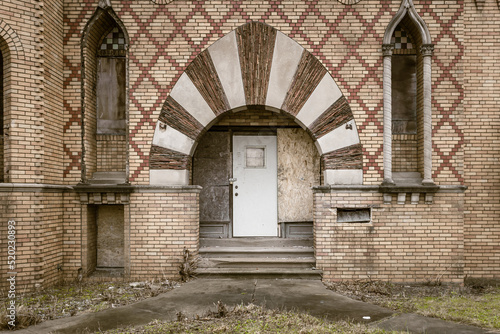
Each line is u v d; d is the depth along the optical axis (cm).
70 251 725
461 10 729
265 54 749
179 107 746
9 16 635
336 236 725
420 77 741
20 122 641
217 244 820
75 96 736
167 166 742
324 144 743
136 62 742
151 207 730
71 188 718
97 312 551
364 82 736
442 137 725
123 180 751
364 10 736
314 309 559
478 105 750
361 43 736
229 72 750
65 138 734
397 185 719
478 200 750
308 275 730
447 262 712
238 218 860
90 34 741
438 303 591
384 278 717
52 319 525
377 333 465
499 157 748
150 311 554
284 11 743
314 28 741
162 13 744
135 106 742
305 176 865
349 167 736
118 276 738
